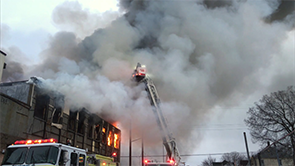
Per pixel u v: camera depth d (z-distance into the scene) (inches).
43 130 848.3
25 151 315.3
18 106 751.1
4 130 685.3
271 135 1200.2
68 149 332.5
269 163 943.7
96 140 1251.2
